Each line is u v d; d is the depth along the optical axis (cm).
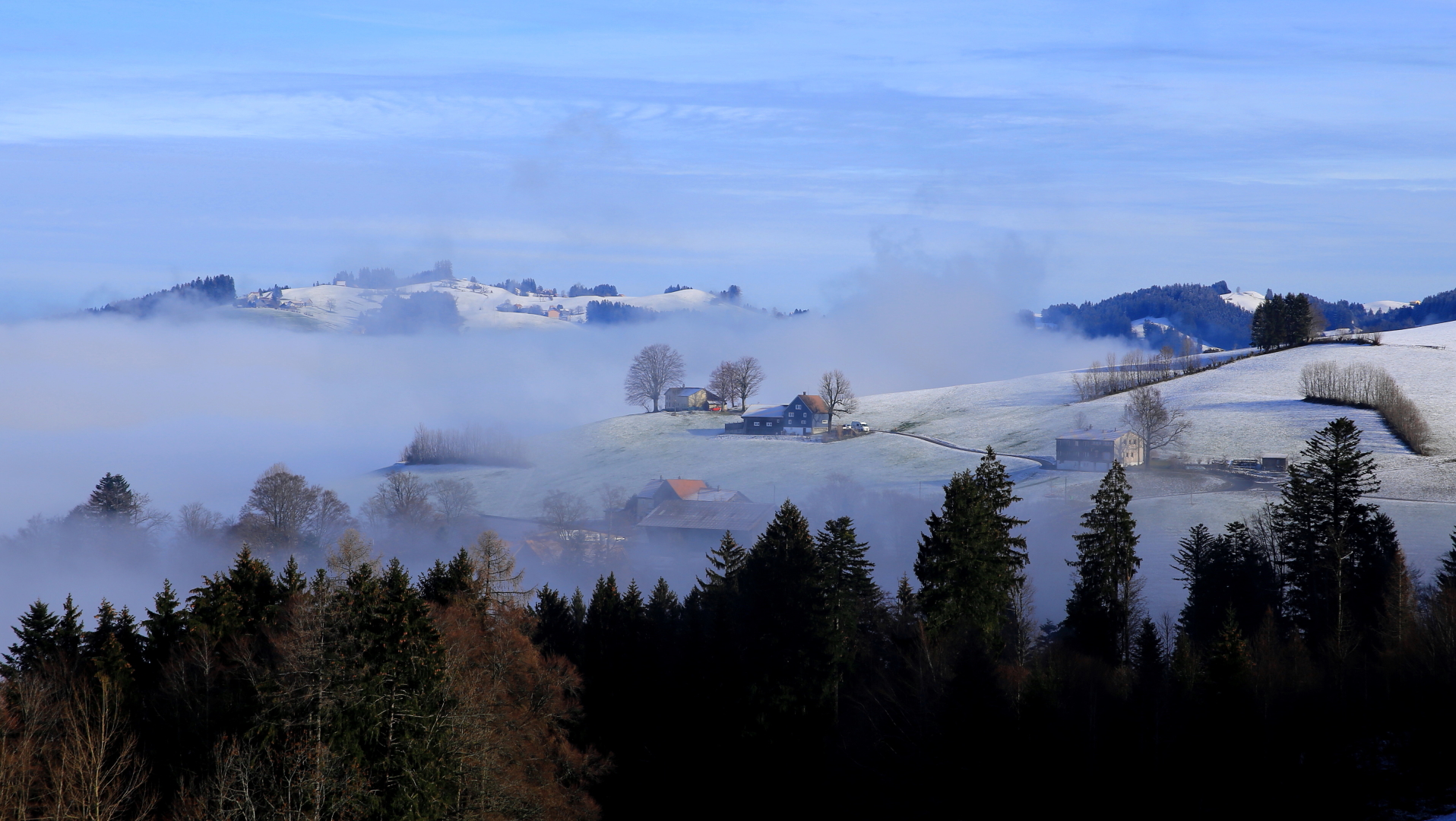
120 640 5591
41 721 4312
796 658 5788
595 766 5162
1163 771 5025
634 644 6253
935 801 5153
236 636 5450
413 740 3997
